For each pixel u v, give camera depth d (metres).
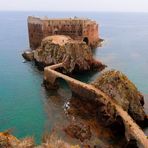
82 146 42.81
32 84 74.06
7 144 28.58
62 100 62.06
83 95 55.75
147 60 106.50
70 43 84.44
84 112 53.62
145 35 195.50
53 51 87.81
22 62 99.00
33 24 117.44
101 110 49.78
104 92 53.22
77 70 84.94
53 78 68.75
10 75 82.50
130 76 82.75
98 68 89.94
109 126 48.06
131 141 42.16
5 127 48.97
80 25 115.25
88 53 87.81
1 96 64.81
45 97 64.19
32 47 121.75
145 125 51.19
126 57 111.56
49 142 32.56
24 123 50.59
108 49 129.12
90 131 47.00
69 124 49.53
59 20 113.25
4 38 167.88
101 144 43.88
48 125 49.56
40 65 90.75
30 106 58.84
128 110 51.34
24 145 29.80
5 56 110.50
